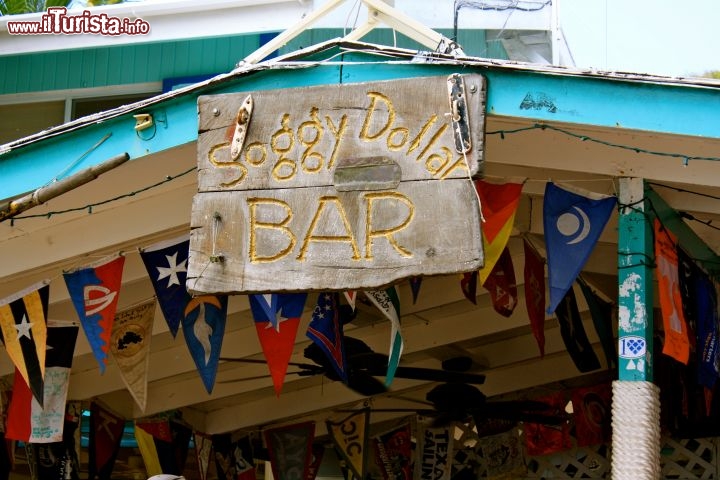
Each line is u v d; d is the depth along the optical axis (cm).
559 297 622
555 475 950
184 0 947
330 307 718
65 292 746
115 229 696
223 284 581
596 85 571
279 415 987
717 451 894
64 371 735
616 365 804
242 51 1021
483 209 640
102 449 890
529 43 925
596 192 665
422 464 970
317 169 583
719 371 692
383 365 875
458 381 905
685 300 668
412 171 569
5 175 650
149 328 708
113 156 633
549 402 948
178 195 686
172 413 946
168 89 1030
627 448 584
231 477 992
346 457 934
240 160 594
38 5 1239
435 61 585
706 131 557
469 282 739
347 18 907
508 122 606
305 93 591
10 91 1057
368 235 568
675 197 660
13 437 727
